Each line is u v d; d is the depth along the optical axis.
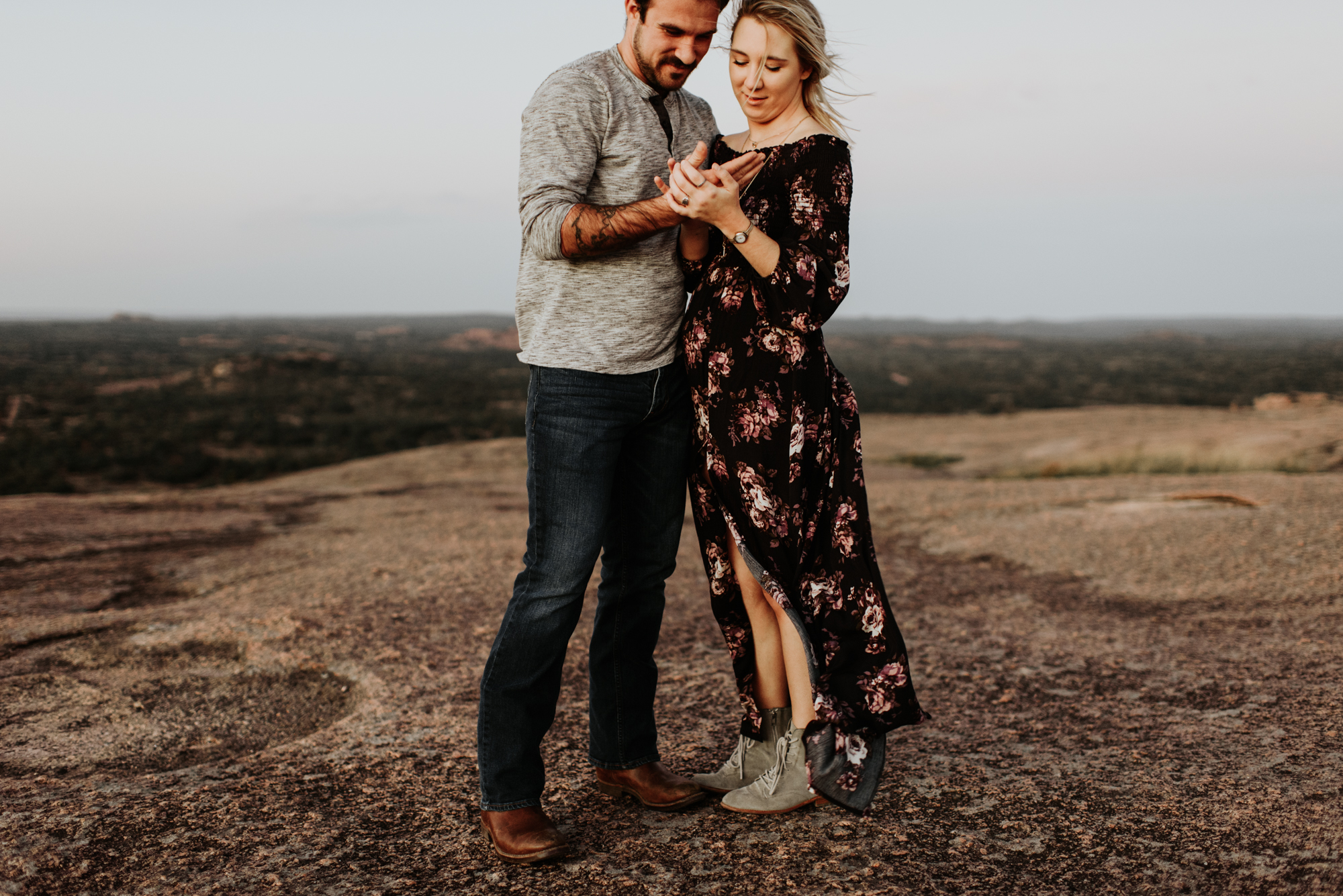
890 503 8.87
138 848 2.00
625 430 1.97
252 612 4.54
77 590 5.41
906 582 5.29
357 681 3.47
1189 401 49.69
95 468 28.33
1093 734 2.67
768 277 1.80
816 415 1.96
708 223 1.85
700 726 2.83
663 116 1.99
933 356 116.94
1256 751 2.44
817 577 2.00
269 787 2.36
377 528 8.30
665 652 3.78
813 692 1.99
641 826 2.08
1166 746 2.52
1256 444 14.81
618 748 2.18
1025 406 50.53
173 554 6.81
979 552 6.17
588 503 1.90
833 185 1.83
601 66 1.92
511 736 1.91
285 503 10.96
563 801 2.24
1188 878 1.77
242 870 1.89
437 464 18.69
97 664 3.72
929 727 2.80
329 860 1.94
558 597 1.89
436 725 2.89
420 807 2.22
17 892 1.81
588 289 1.88
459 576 5.49
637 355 1.91
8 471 26.61
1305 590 4.46
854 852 1.92
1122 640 3.83
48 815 2.17
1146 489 8.74
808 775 1.97
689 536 7.12
